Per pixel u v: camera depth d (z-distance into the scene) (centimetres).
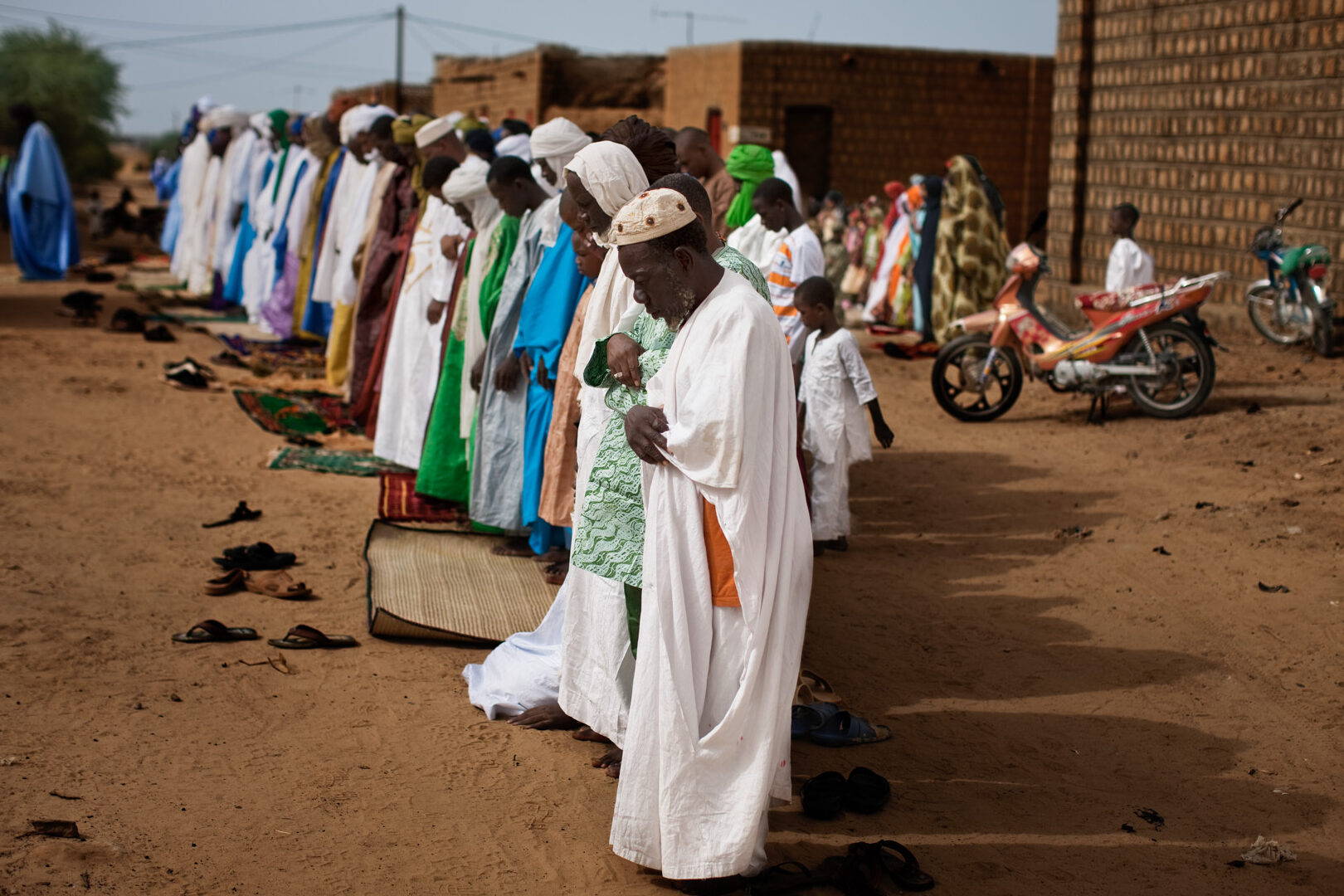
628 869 365
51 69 5325
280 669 508
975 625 576
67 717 454
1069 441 949
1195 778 426
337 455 893
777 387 337
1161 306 966
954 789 417
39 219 1855
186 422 980
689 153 781
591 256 460
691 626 340
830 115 2753
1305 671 514
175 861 357
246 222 1482
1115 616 584
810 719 455
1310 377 1091
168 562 644
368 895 345
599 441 415
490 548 661
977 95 2833
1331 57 1209
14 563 625
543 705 468
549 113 3322
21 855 354
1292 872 365
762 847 351
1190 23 1376
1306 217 1252
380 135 862
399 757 434
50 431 930
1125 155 1493
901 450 934
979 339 1027
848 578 644
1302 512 718
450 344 705
